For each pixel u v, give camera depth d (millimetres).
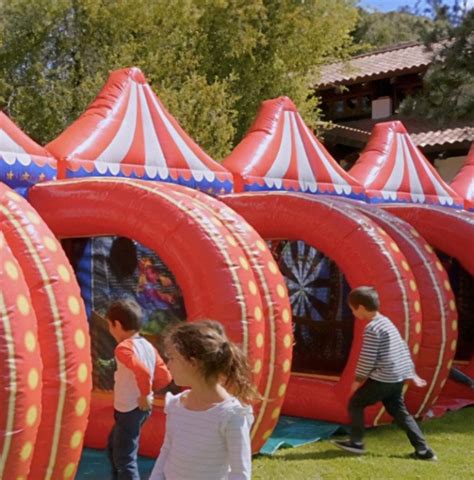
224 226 6012
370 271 6969
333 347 7973
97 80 15688
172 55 16812
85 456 6062
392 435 6891
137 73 7961
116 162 7191
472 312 9648
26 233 4766
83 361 4691
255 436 5961
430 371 7371
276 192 7598
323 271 8109
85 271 6711
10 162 6250
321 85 20953
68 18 16453
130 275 6895
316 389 7355
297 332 8242
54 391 4516
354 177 10000
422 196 10742
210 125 16250
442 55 16266
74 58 16641
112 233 6109
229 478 2984
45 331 4539
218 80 18094
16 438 4141
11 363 4117
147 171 7414
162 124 7848
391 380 5977
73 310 4699
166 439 3146
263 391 5863
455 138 17453
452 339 7527
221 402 3049
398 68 19750
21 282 4375
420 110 16516
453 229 8570
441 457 6242
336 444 6406
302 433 6926
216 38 18422
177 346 3064
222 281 5648
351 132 18891
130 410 4699
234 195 7762
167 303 6730
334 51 20641
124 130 7430
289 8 18922
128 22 16516
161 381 4848
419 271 7457
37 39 16531
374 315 6012
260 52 19078
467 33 15852
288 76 19375
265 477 5645
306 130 9453
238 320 5609
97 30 16594
